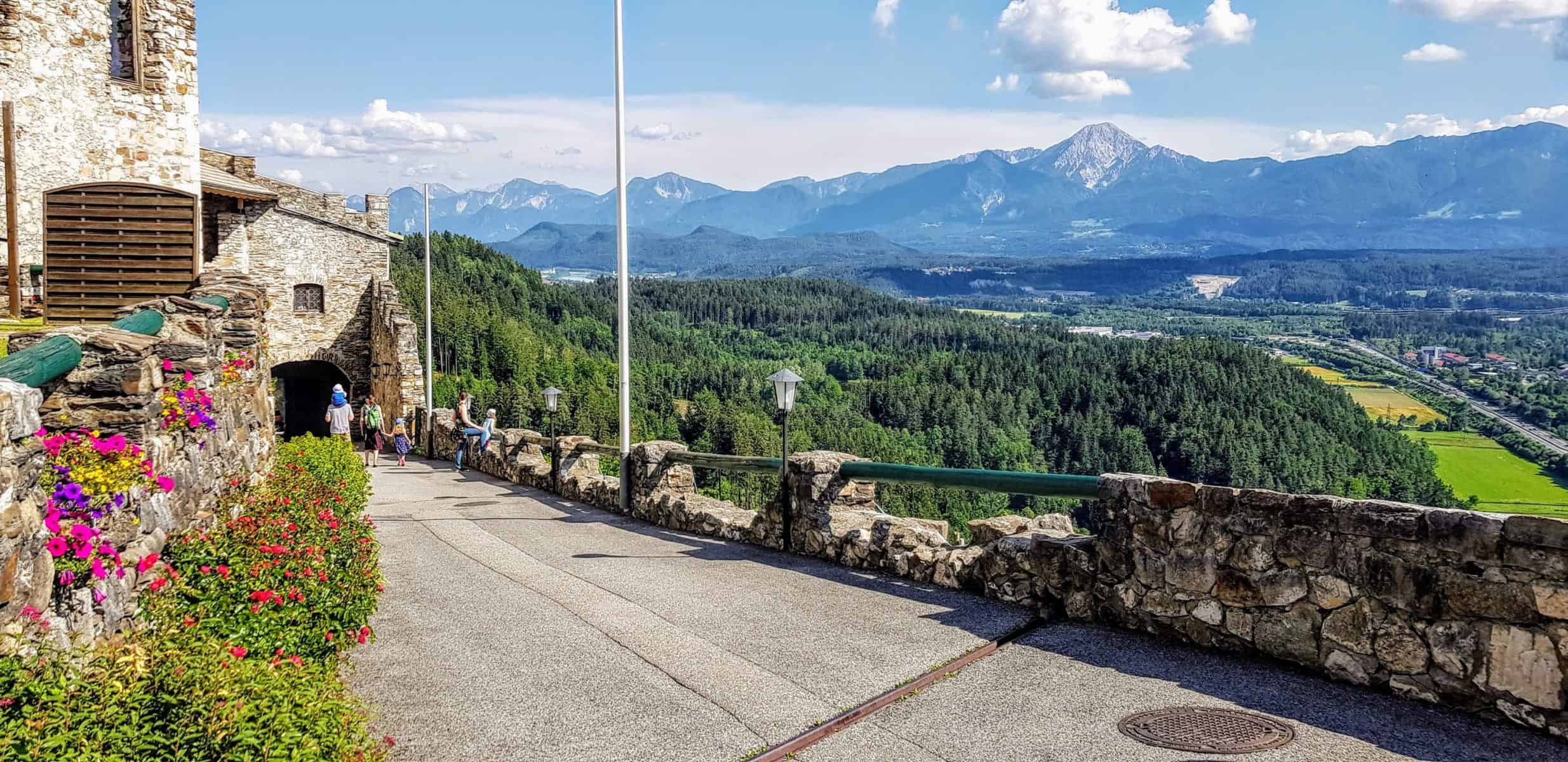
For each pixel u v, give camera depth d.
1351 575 5.78
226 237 31.58
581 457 17.62
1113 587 7.08
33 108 14.09
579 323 125.12
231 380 9.19
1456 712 5.33
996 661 6.46
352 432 36.09
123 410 5.96
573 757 5.02
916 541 9.04
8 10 13.80
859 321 188.75
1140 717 5.42
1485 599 5.22
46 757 3.12
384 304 33.91
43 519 4.24
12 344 5.95
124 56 15.72
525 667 6.46
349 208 36.03
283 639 5.41
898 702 5.80
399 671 6.41
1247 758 4.83
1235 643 6.36
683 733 5.33
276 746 3.55
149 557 5.57
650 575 9.43
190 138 16.05
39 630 4.05
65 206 13.41
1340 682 5.82
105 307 13.55
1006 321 196.88
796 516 10.45
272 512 7.49
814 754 5.10
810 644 6.91
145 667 3.90
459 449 24.66
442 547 11.45
